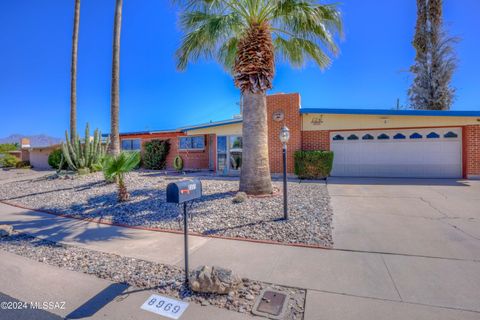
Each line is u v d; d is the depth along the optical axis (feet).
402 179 36.04
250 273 11.29
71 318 8.73
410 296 9.31
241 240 15.11
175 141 58.49
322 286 10.12
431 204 21.86
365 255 12.70
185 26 26.35
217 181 35.88
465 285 9.90
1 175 57.31
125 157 25.18
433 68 59.21
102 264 12.73
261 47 24.43
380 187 30.04
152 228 18.02
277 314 8.61
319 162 36.60
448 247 13.33
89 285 10.80
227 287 9.76
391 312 8.49
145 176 44.09
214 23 23.30
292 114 39.40
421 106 61.11
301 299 9.39
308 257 12.67
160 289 10.30
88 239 16.35
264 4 23.98
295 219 18.17
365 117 38.91
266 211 20.15
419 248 13.30
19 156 85.46
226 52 32.04
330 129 40.19
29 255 14.14
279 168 39.99
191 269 11.81
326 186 31.04
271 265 11.96
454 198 23.91
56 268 12.46
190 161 56.65
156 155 58.03
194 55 27.94
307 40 27.20
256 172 25.58
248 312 8.80
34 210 25.02
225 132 45.60
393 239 14.56
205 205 22.41
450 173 36.76
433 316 8.25
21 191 35.14
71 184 37.27
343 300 9.20
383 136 38.96
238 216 19.13
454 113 34.37
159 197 26.63
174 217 19.94
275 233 15.84
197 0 24.29
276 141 40.11
